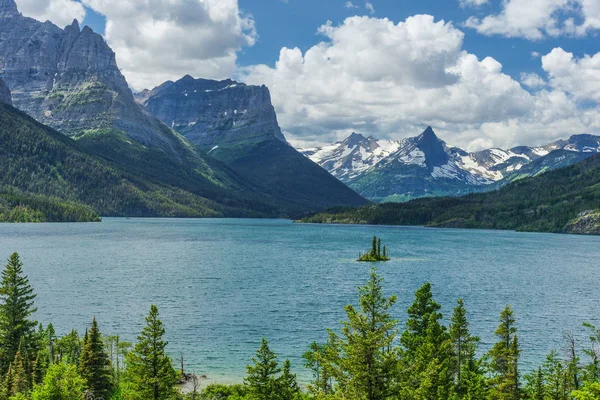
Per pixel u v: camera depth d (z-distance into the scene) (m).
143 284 158.88
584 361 85.00
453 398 60.84
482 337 102.94
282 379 62.53
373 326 49.03
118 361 83.81
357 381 46.91
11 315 83.38
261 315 119.50
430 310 77.62
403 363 55.72
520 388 67.88
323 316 119.06
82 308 123.56
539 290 158.50
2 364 77.25
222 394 72.19
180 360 88.00
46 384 59.00
